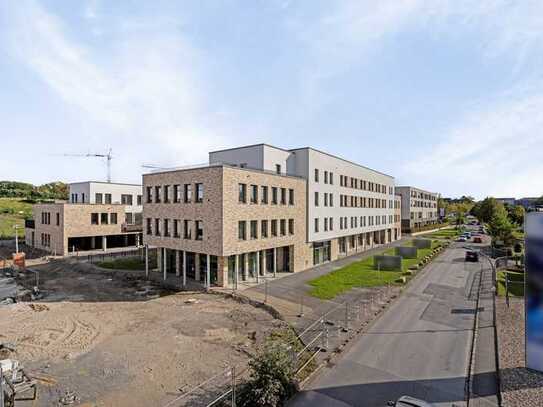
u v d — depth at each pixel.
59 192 108.69
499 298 22.94
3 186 112.19
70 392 11.53
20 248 48.09
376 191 55.12
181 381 12.20
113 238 48.31
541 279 12.48
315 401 10.88
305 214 33.41
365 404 10.75
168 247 27.98
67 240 41.59
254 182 26.81
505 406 10.52
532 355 12.71
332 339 15.82
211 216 24.56
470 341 15.79
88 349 14.94
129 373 12.83
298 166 34.34
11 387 11.18
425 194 100.88
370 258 40.53
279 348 11.68
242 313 19.69
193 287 25.31
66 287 26.44
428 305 21.42
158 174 29.05
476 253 39.03
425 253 44.19
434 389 11.68
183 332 16.84
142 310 20.38
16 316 19.47
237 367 13.16
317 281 27.25
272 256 31.22
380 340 15.83
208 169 24.83
